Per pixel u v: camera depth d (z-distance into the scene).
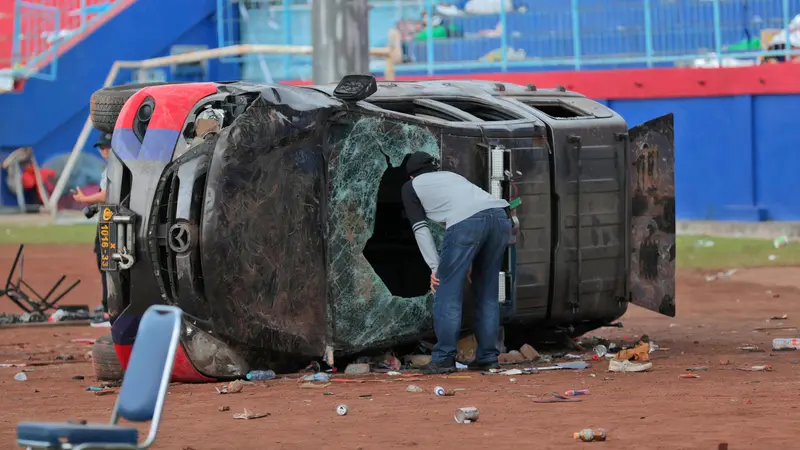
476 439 13.85
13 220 63.28
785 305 32.59
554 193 22.25
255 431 14.74
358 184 20.12
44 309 32.00
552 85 57.28
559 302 22.48
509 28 61.62
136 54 69.44
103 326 30.67
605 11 59.38
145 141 19.39
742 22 56.47
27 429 10.55
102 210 19.58
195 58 60.19
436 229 21.02
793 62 52.53
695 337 26.16
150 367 11.12
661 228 23.70
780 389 17.27
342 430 14.67
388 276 24.56
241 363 19.45
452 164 20.92
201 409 16.59
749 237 50.78
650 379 18.86
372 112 20.17
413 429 14.61
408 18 66.31
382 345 20.69
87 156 68.31
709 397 16.62
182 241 18.84
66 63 68.00
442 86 23.52
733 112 53.59
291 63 69.31
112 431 10.53
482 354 20.45
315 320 19.81
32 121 67.44
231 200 18.75
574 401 16.56
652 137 23.83
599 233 22.94
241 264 18.89
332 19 35.31
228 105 19.34
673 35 57.72
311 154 19.59
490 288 20.30
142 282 19.39
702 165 54.44
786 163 52.56
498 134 21.48
